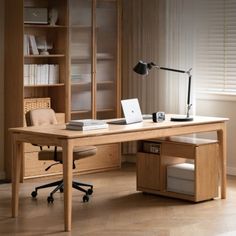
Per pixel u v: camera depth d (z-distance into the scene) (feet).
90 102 33.76
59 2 32.91
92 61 33.58
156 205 27.94
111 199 28.76
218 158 28.99
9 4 31.50
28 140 25.98
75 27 32.96
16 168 26.32
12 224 25.49
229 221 25.96
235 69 32.99
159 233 24.62
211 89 33.68
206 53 33.68
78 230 24.91
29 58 32.81
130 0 35.17
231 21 32.91
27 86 31.78
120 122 27.91
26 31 32.63
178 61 33.83
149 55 34.78
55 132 25.52
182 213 26.89
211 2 33.32
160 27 34.27
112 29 34.17
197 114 34.12
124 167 34.86
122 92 35.78
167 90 34.27
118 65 34.37
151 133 26.96
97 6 33.65
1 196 29.12
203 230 24.95
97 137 25.52
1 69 31.91
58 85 32.73
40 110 29.35
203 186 28.37
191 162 33.86
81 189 28.68
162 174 29.01
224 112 33.24
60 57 33.01
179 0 33.60
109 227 25.23
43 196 29.09
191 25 33.40
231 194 29.68
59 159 28.22
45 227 25.18
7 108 31.94
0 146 32.14
